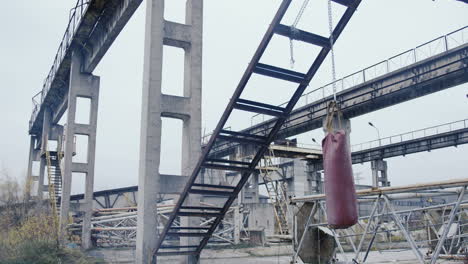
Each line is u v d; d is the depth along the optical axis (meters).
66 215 33.19
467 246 19.27
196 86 21.06
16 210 37.06
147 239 18.17
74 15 34.16
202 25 21.80
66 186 33.78
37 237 24.27
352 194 5.22
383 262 21.95
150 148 19.08
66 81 41.38
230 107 12.30
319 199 13.27
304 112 39.75
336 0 10.34
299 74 12.10
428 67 28.75
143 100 20.17
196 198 20.39
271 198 41.16
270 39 10.73
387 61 31.64
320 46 11.38
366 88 33.44
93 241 35.31
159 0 20.64
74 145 37.22
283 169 53.94
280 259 26.83
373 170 49.47
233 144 48.31
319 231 14.16
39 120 55.41
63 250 23.45
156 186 18.91
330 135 5.56
